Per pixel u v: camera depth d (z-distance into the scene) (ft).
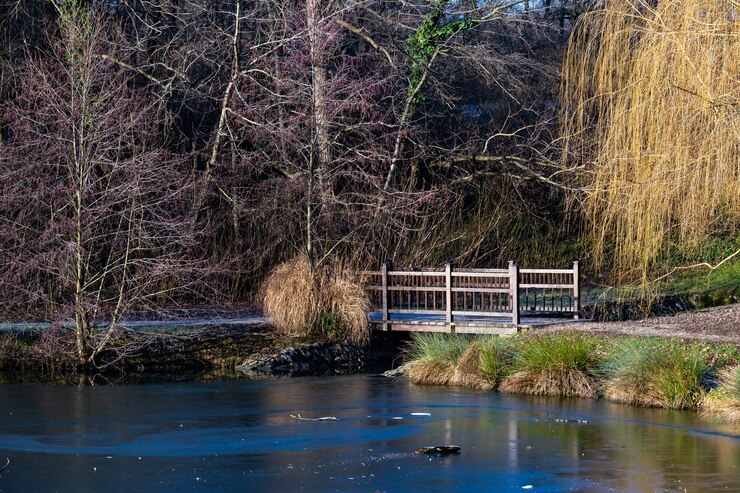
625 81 52.44
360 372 70.59
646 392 53.06
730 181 48.65
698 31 47.65
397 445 42.37
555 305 87.97
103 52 83.15
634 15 51.72
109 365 70.44
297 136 84.58
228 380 66.28
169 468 38.01
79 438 44.93
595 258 59.67
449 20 109.60
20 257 70.28
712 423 47.14
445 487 34.60
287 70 88.69
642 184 51.62
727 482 35.01
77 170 68.74
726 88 47.01
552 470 37.17
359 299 76.89
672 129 49.65
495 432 45.19
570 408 51.96
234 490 34.40
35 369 70.33
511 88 111.34
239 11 94.73
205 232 87.04
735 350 55.16
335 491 34.12
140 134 81.30
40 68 81.76
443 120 113.19
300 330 77.00
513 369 60.08
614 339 60.29
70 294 74.79
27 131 73.97
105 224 79.05
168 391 61.00
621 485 34.76
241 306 90.89
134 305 75.10
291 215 88.99
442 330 73.87
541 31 116.57
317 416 50.60
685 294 93.30
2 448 42.45
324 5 93.45
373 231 89.71
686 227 51.24
